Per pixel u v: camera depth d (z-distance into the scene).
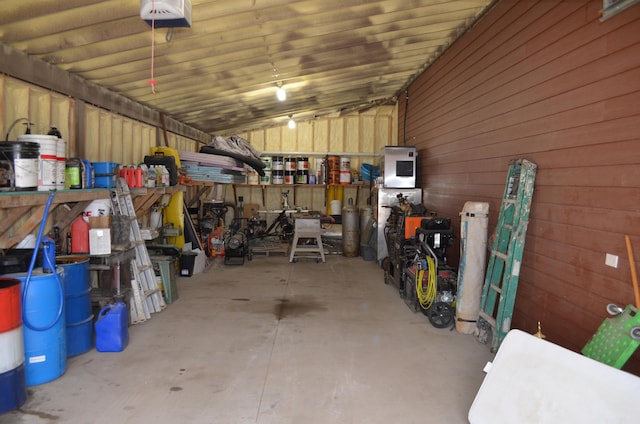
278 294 5.18
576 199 2.88
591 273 2.72
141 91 5.18
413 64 6.41
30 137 2.88
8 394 2.45
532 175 3.32
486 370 2.39
